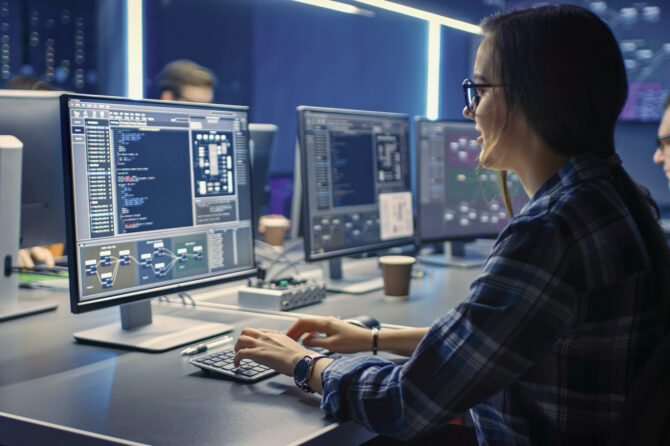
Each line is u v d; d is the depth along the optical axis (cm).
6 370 117
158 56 486
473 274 221
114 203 126
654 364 78
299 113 180
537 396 86
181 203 140
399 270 179
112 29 430
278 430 89
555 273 79
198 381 111
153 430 89
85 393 105
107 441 86
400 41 585
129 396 103
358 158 200
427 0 276
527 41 85
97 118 123
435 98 520
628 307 82
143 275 132
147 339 134
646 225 88
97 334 137
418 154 222
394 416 86
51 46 421
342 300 179
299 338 128
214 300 180
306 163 181
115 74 434
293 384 109
